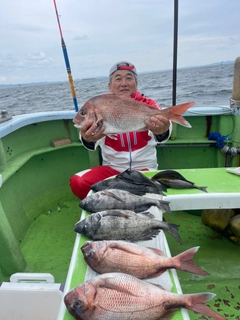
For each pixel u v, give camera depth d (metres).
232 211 2.62
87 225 1.50
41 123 3.24
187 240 2.64
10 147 2.85
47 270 2.29
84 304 1.00
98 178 2.57
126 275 1.11
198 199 1.88
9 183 2.69
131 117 1.94
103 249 1.25
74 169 3.49
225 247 2.51
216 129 3.30
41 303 1.57
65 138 3.38
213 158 3.39
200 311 1.03
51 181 3.34
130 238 1.48
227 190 1.96
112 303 1.01
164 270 1.23
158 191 1.94
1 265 2.21
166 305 1.04
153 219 1.53
